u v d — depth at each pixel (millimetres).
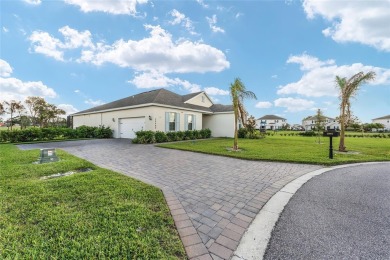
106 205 3059
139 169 5777
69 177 4516
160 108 14984
